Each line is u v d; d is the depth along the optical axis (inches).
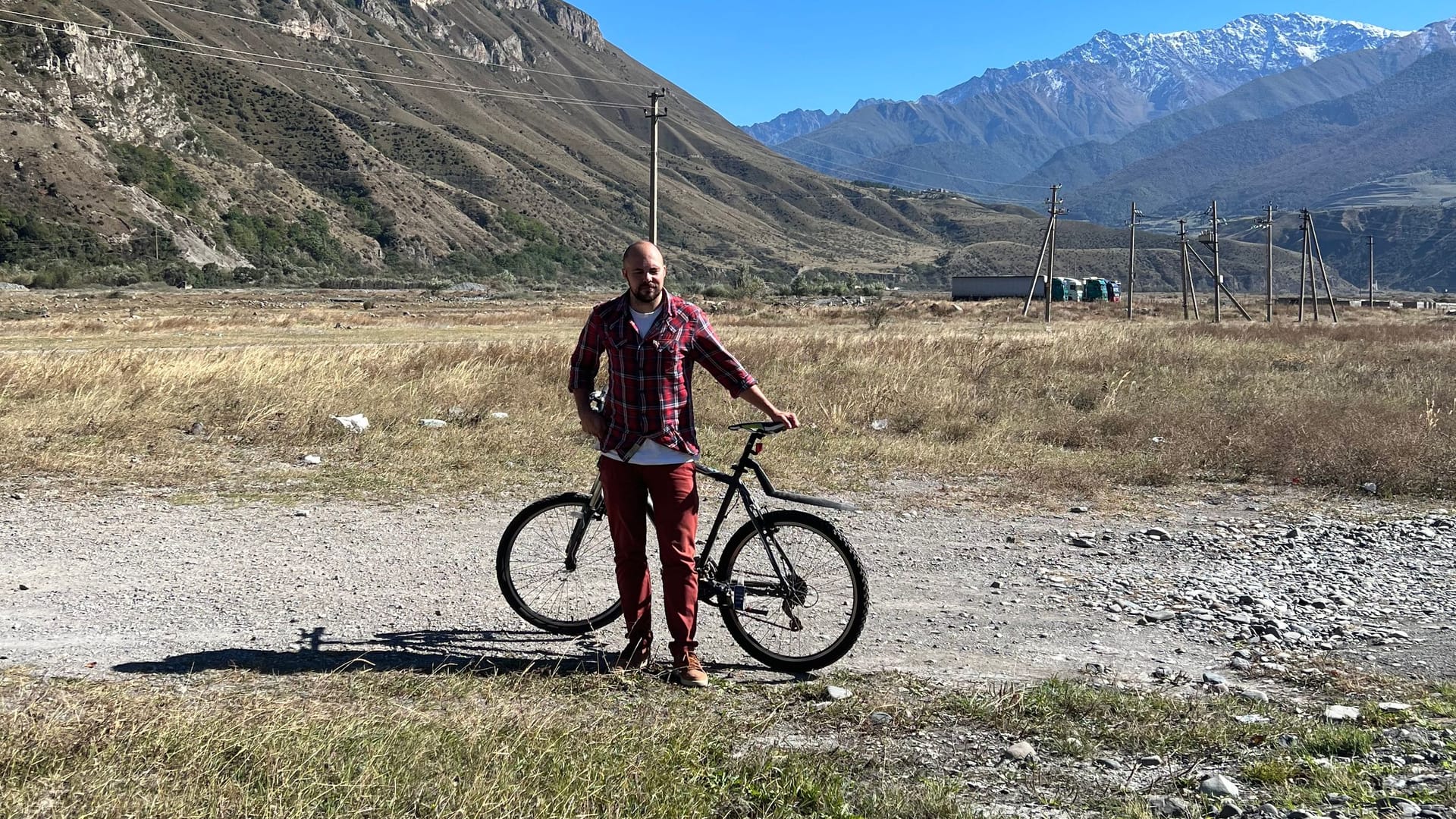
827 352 817.5
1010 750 152.2
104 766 129.3
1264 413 500.1
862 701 171.8
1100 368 764.0
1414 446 395.5
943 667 193.2
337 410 485.4
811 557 191.8
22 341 1165.7
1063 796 138.9
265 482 354.9
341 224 7308.1
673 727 154.0
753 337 1007.0
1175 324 1638.8
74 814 117.3
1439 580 255.6
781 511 192.7
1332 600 239.0
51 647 191.9
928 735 159.8
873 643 206.1
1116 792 140.6
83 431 425.7
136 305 2498.8
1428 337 1222.9
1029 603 235.0
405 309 2314.2
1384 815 130.5
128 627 204.7
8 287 3666.3
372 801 123.0
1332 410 500.4
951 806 130.8
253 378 558.3
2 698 161.5
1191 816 132.2
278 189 7130.9
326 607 220.1
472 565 256.5
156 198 5757.9
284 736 139.6
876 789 137.0
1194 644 209.5
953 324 1867.6
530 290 4394.7
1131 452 433.7
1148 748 155.7
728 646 203.8
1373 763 147.9
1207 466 407.8
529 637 205.3
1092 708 169.2
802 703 171.9
